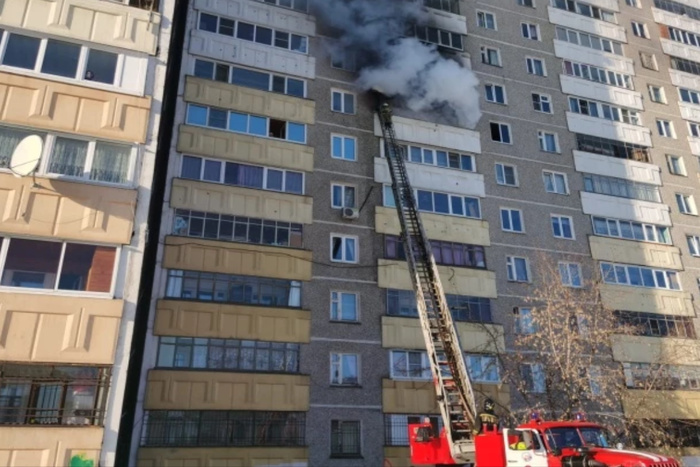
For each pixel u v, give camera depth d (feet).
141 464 51.42
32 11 44.86
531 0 103.91
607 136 96.58
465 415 46.85
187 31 72.43
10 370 36.27
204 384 55.98
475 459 41.32
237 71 73.61
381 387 63.67
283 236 66.54
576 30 105.40
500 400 67.36
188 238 61.36
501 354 69.10
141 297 57.06
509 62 95.09
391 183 75.41
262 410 57.31
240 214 65.10
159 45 48.91
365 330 65.82
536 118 92.17
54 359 36.81
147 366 54.70
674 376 79.71
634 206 91.91
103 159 43.39
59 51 44.93
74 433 35.78
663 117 104.37
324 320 64.44
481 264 76.43
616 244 87.15
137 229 42.34
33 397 36.58
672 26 117.08
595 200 89.25
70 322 38.06
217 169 66.74
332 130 75.66
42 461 34.63
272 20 78.84
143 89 46.50
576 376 61.36
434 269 59.57
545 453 37.27
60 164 42.04
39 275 38.63
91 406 37.17
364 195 73.31
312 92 77.00
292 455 56.95
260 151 69.56
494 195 82.12
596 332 68.39
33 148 39.22
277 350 60.90
